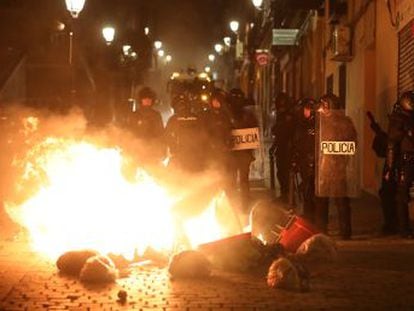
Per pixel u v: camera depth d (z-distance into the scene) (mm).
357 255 9539
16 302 6984
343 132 10820
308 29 30781
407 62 14305
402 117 10680
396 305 6910
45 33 31703
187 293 7363
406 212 10914
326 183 10812
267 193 17516
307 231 9328
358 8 19641
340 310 6727
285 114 14430
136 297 7191
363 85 18734
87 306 6840
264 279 8023
